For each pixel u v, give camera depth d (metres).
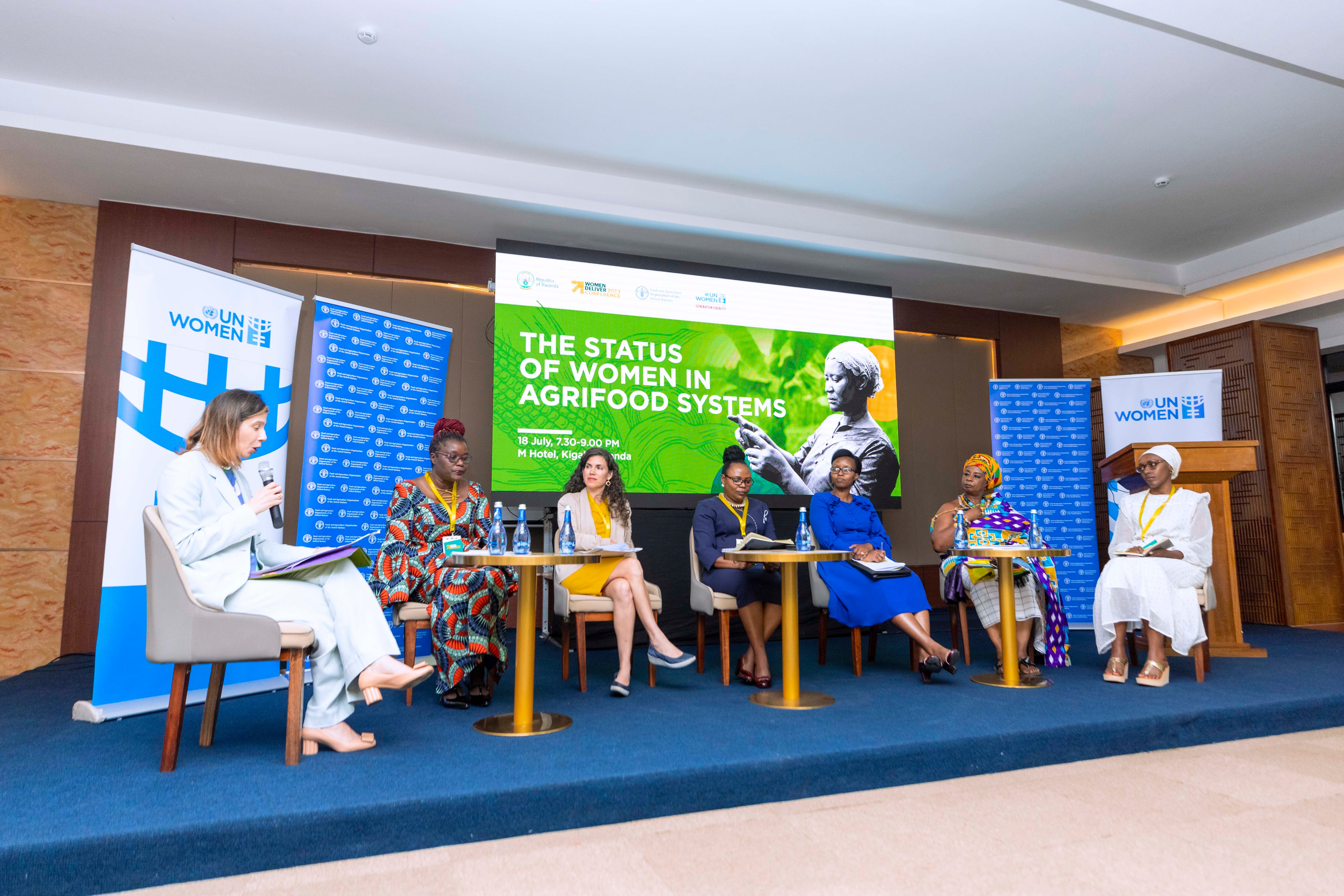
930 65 3.58
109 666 2.54
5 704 2.85
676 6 3.16
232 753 2.08
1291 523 5.61
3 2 3.09
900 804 1.93
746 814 1.87
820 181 4.78
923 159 4.51
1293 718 2.71
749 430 5.12
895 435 5.50
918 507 6.10
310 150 4.08
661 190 4.79
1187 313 6.62
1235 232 5.64
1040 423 5.66
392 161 4.23
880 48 3.45
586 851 1.64
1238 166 4.62
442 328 4.23
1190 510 3.22
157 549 1.92
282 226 4.67
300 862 1.59
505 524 4.57
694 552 3.40
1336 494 5.80
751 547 2.78
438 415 4.20
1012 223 5.44
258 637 1.89
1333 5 3.08
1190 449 3.77
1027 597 3.27
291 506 4.60
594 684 3.17
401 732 2.33
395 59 3.51
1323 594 5.61
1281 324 5.86
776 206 5.06
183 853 1.52
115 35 3.31
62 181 4.13
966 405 6.37
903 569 3.23
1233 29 3.26
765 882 1.46
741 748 2.09
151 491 2.67
